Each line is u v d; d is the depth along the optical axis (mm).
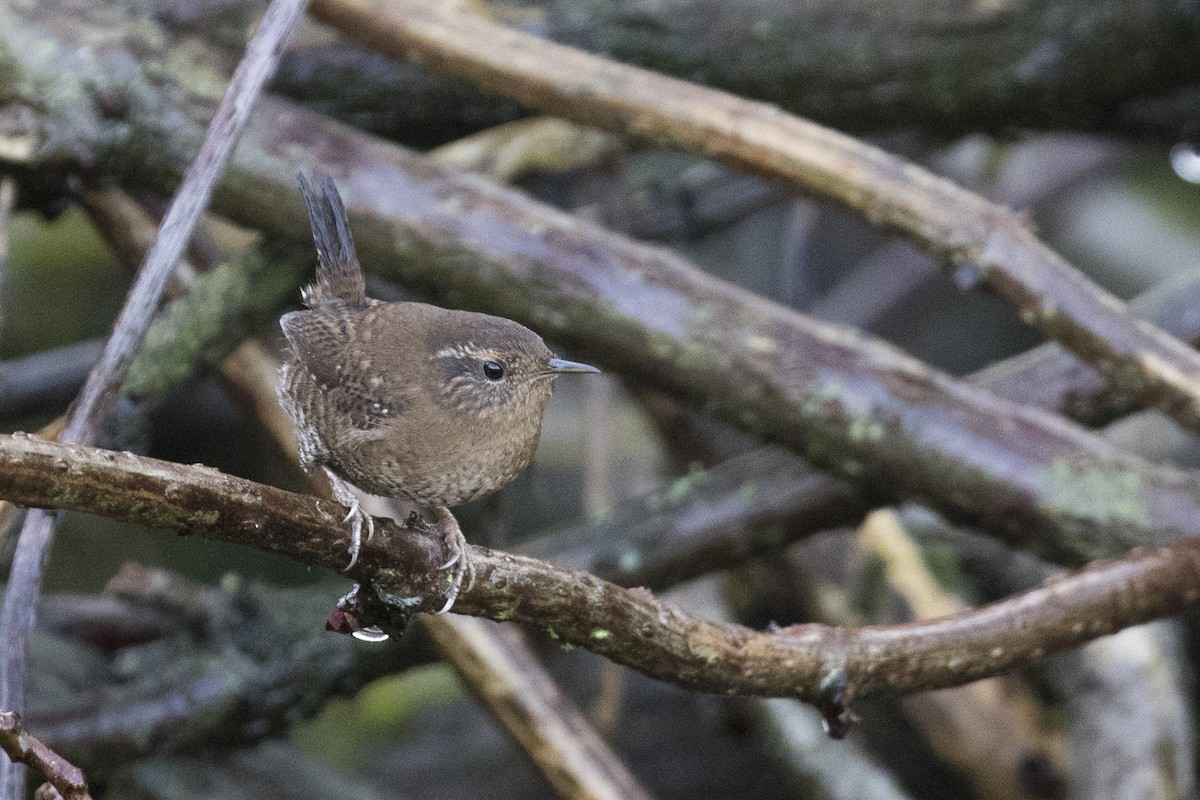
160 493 4738
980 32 11266
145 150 9297
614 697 12367
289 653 9867
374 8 9281
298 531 5086
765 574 12305
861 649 6375
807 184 8516
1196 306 11156
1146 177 17219
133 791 10781
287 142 9289
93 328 16453
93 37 9336
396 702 14633
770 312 9016
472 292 9117
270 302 9461
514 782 14172
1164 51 11211
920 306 17109
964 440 8562
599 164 12484
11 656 6164
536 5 12305
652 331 8922
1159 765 10203
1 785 5930
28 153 9039
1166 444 13297
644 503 10414
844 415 8727
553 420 18125
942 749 11383
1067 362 10453
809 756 10820
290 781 11422
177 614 10219
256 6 10531
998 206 8336
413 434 6871
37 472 4527
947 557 12352
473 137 12039
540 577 5621
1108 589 6941
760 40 11250
